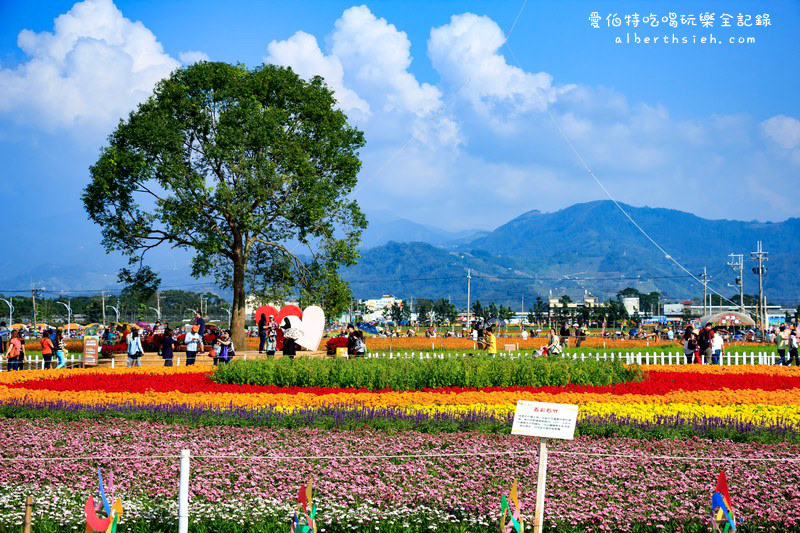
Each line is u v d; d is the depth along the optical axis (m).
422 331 134.62
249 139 48.34
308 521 9.70
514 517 10.01
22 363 36.59
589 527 11.55
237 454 15.46
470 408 21.73
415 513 12.08
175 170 46.97
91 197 48.06
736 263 111.69
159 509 12.22
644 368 33.00
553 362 27.12
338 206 52.91
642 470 14.43
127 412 20.44
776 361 42.28
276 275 55.31
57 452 16.14
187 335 37.31
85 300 181.50
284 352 34.12
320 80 53.75
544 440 9.76
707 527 11.38
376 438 17.05
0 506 12.55
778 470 14.32
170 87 48.81
